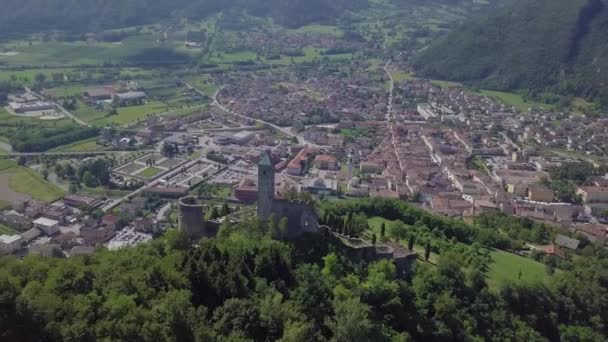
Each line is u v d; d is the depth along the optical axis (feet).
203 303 591.78
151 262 648.38
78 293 557.33
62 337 492.54
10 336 487.20
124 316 515.09
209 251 651.66
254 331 565.53
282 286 652.89
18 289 525.34
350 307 603.26
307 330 558.15
